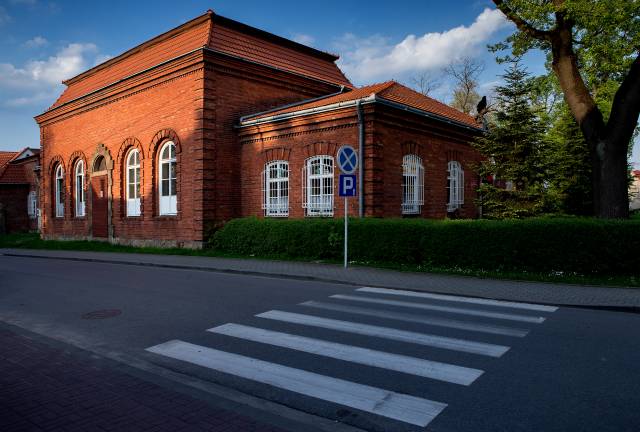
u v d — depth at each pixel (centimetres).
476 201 1705
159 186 1986
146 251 1833
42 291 1052
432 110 1769
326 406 416
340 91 2277
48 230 2784
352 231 1335
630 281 957
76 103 2431
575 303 809
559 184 2120
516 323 694
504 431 365
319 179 1625
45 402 420
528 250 1080
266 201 1775
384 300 870
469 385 457
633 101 1163
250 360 540
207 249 1752
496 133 1603
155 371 512
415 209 1691
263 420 385
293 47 2259
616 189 1211
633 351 557
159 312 798
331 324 693
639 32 1184
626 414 390
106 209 2298
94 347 608
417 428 373
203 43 1814
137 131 2062
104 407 409
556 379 470
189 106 1803
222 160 1812
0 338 644
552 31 1288
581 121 1265
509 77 1580
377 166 1502
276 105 2017
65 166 2614
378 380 474
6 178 3878
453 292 919
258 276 1195
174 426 372
